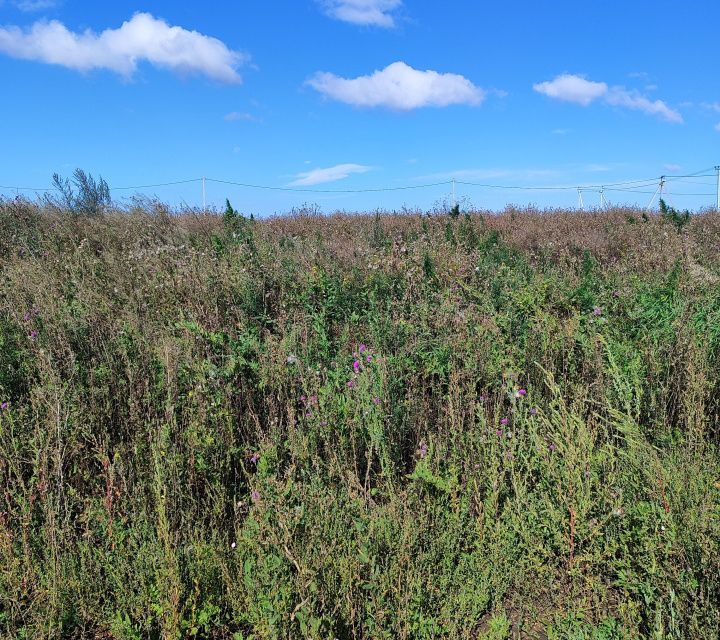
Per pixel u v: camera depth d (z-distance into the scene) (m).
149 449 3.33
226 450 3.46
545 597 2.71
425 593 2.59
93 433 3.60
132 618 2.48
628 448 3.39
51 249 8.05
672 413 3.97
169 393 3.50
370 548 2.65
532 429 3.32
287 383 4.16
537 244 11.28
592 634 2.38
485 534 2.92
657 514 2.74
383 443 3.47
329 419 3.68
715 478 2.88
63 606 2.47
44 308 4.82
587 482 2.80
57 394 3.33
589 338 4.68
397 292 6.26
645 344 4.54
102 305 5.32
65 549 2.70
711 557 2.40
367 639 2.38
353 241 10.11
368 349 4.67
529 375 4.50
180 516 2.98
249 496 3.11
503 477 3.20
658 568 2.52
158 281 6.09
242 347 4.35
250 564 2.47
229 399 3.84
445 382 4.26
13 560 2.56
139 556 2.59
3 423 3.34
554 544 2.82
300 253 7.55
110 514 2.90
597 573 2.72
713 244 10.38
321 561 2.42
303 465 3.36
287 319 5.32
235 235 8.73
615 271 7.49
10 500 3.01
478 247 9.55
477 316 5.16
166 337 4.45
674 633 2.29
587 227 13.28
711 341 4.46
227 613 2.51
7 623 2.42
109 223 10.57
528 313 5.25
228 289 5.79
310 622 2.16
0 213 9.98
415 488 3.19
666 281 5.52
